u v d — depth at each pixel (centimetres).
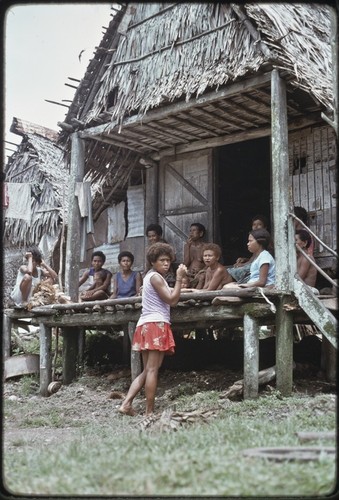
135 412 690
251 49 736
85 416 729
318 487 287
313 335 927
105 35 890
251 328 688
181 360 941
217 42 779
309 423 494
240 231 1173
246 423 499
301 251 682
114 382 870
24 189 1517
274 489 288
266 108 860
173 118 888
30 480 328
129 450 387
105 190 1138
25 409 775
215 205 977
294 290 677
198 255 930
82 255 945
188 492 290
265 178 1178
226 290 683
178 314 749
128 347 973
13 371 958
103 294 959
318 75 731
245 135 944
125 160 1062
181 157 1021
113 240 1167
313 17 859
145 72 859
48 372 905
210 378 803
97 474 322
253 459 340
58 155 1606
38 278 1008
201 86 752
